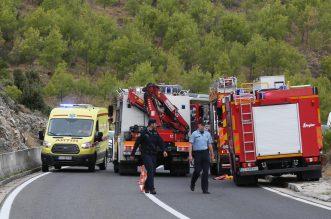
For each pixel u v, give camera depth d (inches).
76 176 912.9
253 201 579.5
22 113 1737.2
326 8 6707.7
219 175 908.6
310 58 6200.8
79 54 4495.6
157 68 4407.0
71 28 4653.1
